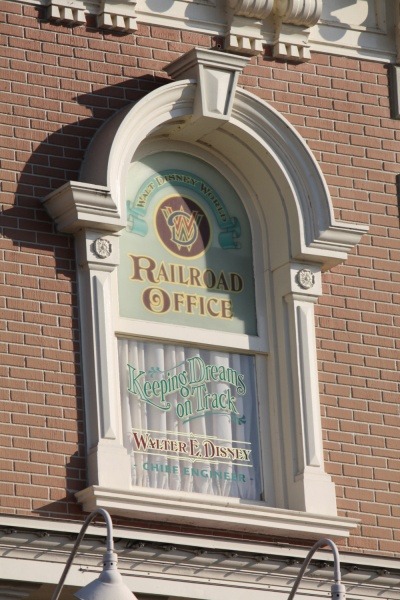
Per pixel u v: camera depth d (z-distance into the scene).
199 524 19.94
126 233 20.70
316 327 21.34
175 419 20.48
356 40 22.42
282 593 20.16
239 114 21.14
